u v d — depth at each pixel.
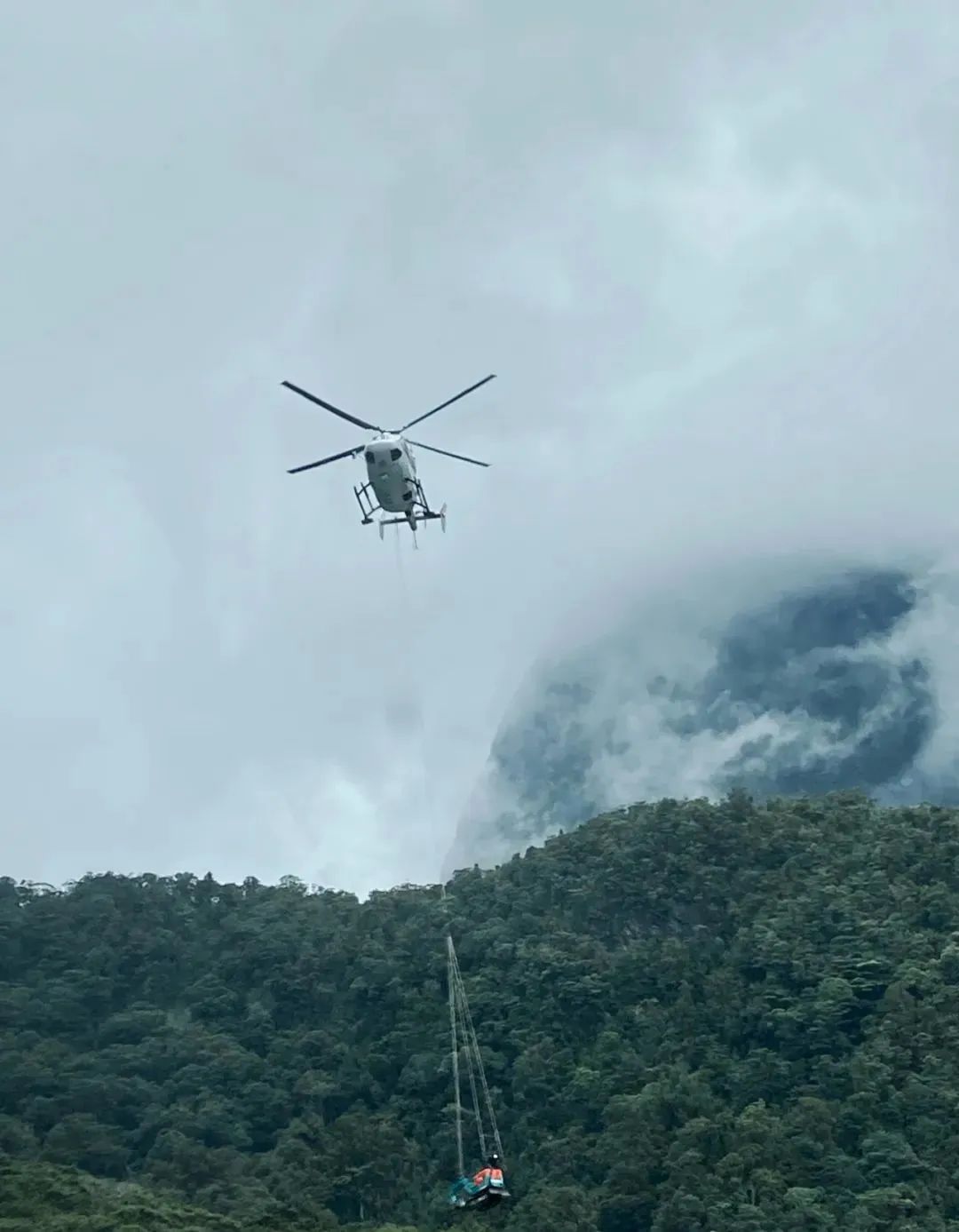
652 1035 64.75
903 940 66.75
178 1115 64.06
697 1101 59.19
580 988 67.25
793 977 66.00
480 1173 39.47
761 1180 54.19
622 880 74.38
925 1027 61.28
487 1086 64.44
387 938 75.94
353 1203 59.22
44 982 75.00
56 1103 64.75
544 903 75.75
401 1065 66.94
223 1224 53.66
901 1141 55.78
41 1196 54.94
